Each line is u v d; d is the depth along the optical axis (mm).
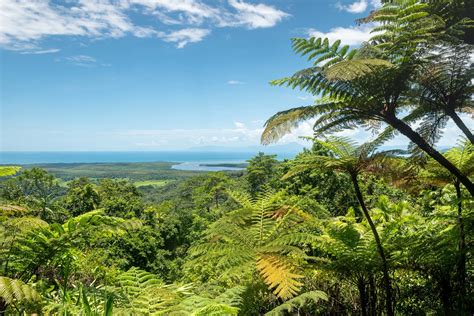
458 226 3385
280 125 3289
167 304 2545
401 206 4512
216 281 3426
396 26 3332
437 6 4023
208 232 3482
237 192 4309
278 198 4281
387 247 3285
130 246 27234
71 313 2244
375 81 3115
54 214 21766
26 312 2484
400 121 3291
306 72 3334
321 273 3424
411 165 3340
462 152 3756
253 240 3291
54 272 4266
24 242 3402
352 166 3102
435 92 3398
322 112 3271
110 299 1855
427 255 3176
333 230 3412
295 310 3107
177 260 30609
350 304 3367
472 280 3488
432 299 3330
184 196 55188
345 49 3283
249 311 2822
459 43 3213
